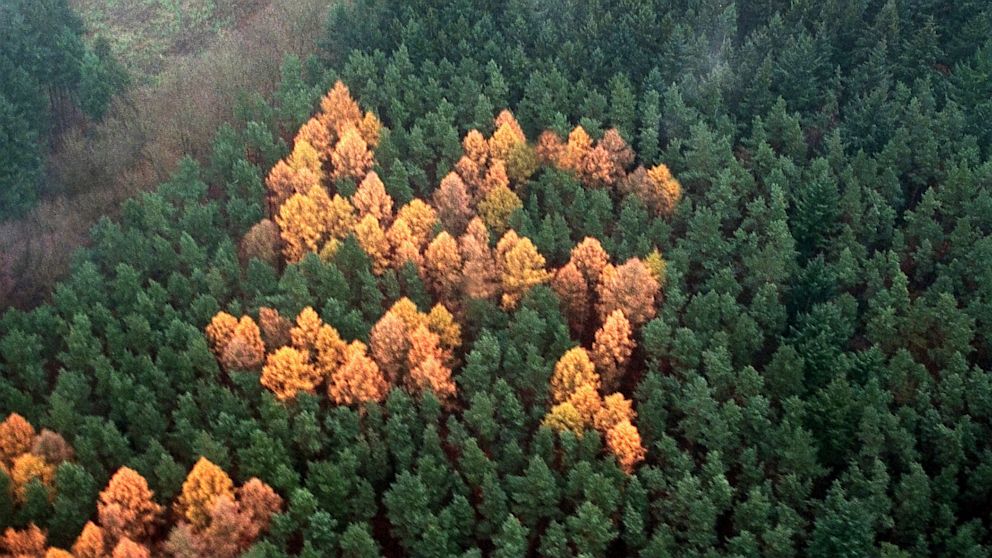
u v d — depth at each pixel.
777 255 69.88
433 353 65.19
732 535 58.53
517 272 69.81
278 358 63.19
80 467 58.50
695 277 73.88
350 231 74.00
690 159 78.06
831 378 63.28
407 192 78.19
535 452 61.06
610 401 61.53
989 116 79.94
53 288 76.06
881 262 71.12
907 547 56.78
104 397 65.62
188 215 75.50
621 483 58.78
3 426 61.06
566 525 57.00
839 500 54.72
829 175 77.12
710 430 60.47
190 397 62.59
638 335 69.19
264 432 60.25
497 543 56.56
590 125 80.06
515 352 64.56
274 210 79.38
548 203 76.62
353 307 70.69
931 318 66.31
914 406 63.19
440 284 72.00
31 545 56.09
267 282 70.75
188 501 57.38
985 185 75.62
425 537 56.22
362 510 58.62
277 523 56.16
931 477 60.75
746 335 66.00
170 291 70.75
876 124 81.25
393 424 61.03
